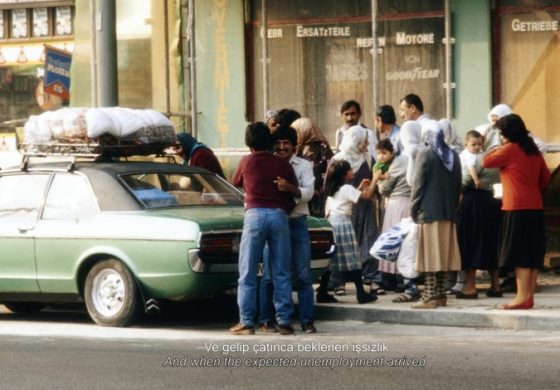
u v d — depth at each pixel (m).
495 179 16.95
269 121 16.92
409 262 16.25
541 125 20.17
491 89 20.33
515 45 20.23
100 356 12.98
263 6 21.52
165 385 11.27
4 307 18.58
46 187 16.38
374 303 16.66
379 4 20.97
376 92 19.92
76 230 15.78
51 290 16.11
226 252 15.16
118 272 15.55
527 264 15.45
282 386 11.17
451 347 13.46
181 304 18.02
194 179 16.66
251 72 21.88
